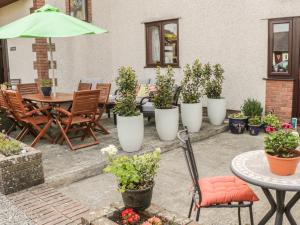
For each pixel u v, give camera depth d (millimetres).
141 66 9414
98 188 4219
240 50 7324
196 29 8016
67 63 10344
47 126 5773
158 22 8789
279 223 2666
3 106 6363
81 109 5512
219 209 3561
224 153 5562
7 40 11438
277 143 2455
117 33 9883
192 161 2791
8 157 3812
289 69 6625
